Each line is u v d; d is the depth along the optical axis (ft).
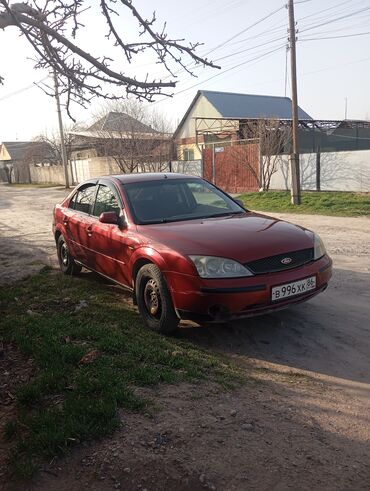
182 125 139.03
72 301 19.72
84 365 12.37
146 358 13.06
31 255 31.71
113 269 18.79
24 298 20.66
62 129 121.70
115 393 10.61
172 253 14.84
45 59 14.35
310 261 15.43
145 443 9.21
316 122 105.09
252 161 75.97
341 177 62.90
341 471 8.63
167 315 15.25
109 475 8.45
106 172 115.85
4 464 8.83
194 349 14.44
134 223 17.58
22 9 13.65
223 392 11.53
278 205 56.03
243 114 128.88
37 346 13.58
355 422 10.43
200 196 19.89
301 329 16.21
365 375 12.90
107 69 14.71
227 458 8.87
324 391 11.97
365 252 28.78
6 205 79.51
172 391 11.33
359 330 15.99
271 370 13.26
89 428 9.48
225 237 15.17
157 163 99.14
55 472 8.57
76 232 22.06
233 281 13.97
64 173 130.11
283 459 8.91
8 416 10.37
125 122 106.01
